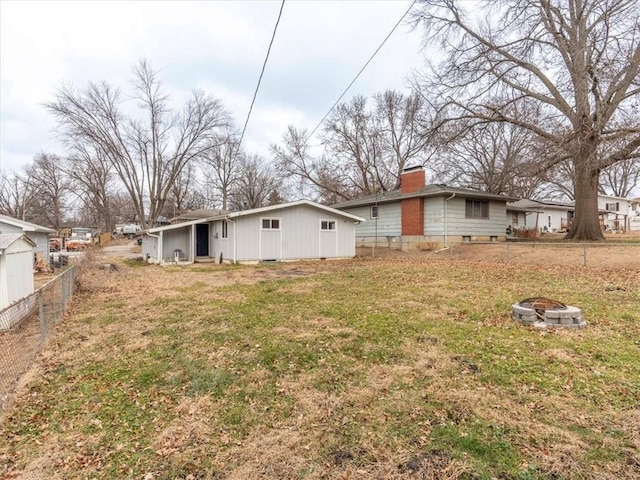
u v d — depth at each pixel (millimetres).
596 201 15883
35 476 2184
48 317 5602
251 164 43125
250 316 5777
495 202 19078
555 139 13656
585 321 4848
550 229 28312
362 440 2416
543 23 14086
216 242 17438
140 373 3643
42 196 49062
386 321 5211
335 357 3900
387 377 3354
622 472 2018
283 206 15562
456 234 17516
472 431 2449
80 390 3301
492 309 5727
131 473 2184
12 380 3525
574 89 13125
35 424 2758
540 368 3432
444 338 4387
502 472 2049
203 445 2438
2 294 5539
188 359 3977
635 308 5516
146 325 5449
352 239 17453
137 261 19047
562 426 2475
